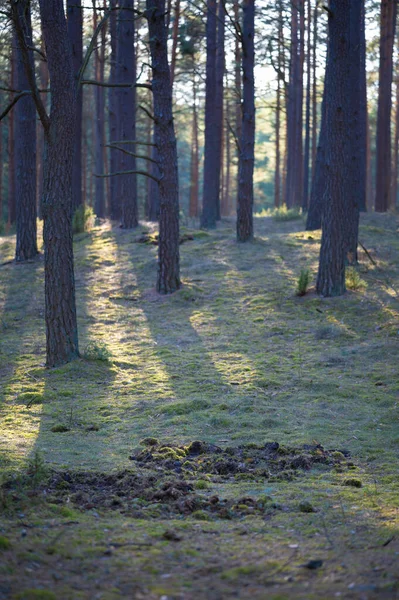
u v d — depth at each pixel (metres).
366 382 11.08
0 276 19.72
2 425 9.08
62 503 5.56
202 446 7.99
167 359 12.74
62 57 11.52
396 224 25.45
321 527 5.07
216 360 12.62
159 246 17.50
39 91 11.23
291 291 16.80
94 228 25.73
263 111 67.38
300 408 9.92
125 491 6.15
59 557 4.11
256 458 7.69
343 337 13.58
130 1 24.20
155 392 10.78
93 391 10.94
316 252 20.39
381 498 6.09
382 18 29.89
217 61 29.58
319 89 47.00
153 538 4.66
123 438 8.57
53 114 11.67
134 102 24.97
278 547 4.52
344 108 15.79
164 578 3.85
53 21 11.38
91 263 20.38
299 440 8.39
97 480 6.50
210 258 20.33
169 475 6.84
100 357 12.38
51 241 12.12
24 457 7.19
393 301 15.42
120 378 11.69
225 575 3.89
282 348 13.20
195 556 4.28
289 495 6.20
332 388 10.76
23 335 14.68
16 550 4.11
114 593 3.57
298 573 3.95
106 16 12.06
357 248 20.66
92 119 47.97
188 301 16.73
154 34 16.39
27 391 10.89
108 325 15.31
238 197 22.02
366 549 4.45
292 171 40.09
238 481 6.84
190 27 27.16
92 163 48.62
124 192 24.98
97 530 4.77
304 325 14.55
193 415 9.57
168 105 16.83
